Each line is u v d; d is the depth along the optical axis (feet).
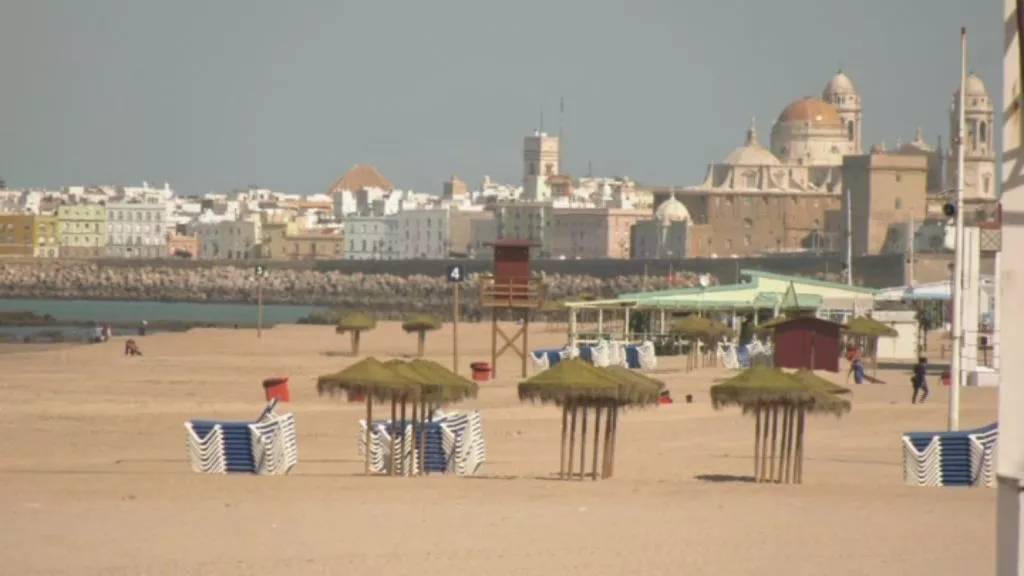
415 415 416.67
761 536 294.66
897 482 423.23
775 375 419.54
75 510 325.01
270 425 424.05
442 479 395.34
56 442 517.55
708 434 556.51
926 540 291.58
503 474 429.38
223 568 258.16
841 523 313.53
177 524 305.73
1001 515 169.99
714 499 351.46
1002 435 169.27
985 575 256.93
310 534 293.84
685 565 262.67
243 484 376.68
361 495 353.51
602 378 403.75
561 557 269.64
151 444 516.32
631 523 311.06
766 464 463.42
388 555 270.67
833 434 563.48
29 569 256.73
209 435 422.82
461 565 261.44
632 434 555.28
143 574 252.83
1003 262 170.19
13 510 323.98
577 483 384.47
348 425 578.25
